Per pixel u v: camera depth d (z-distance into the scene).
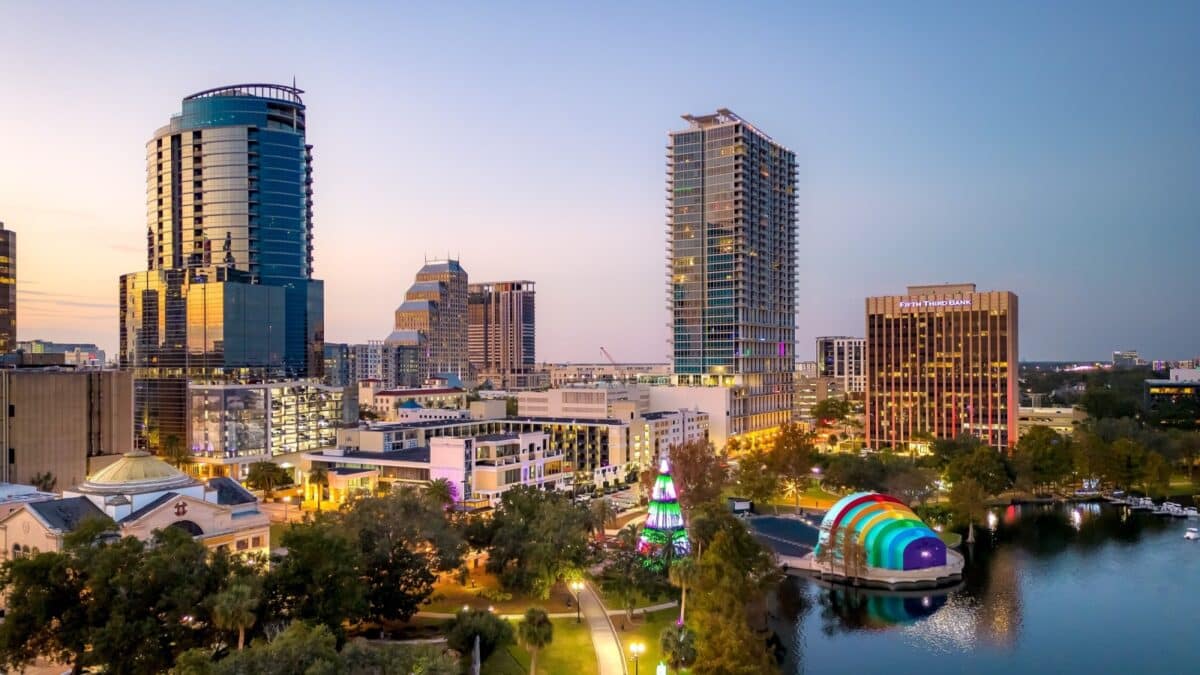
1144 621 138.00
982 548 185.50
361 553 116.75
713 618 101.00
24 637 92.88
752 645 97.94
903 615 142.00
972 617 140.62
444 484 183.00
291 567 106.31
